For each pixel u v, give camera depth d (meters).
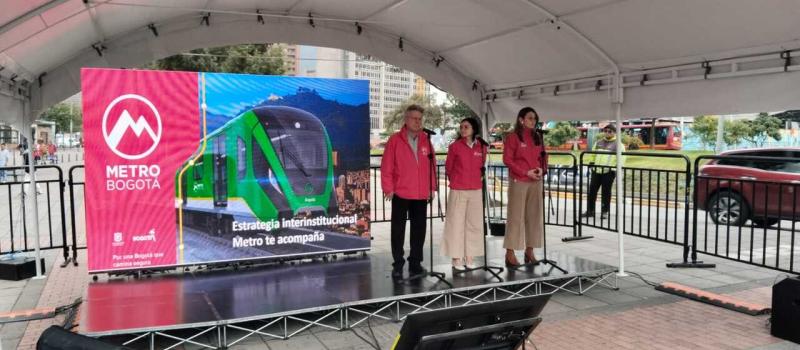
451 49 8.28
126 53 7.01
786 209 9.59
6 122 6.20
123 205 5.63
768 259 7.67
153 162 5.71
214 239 5.98
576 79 7.29
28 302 5.73
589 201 9.75
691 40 5.77
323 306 4.64
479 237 5.92
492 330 2.59
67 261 7.29
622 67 6.66
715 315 5.16
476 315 2.60
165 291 5.10
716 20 5.31
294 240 6.34
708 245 8.73
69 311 5.20
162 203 5.76
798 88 5.20
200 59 18.66
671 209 13.09
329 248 6.53
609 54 6.61
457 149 5.81
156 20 6.99
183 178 5.83
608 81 6.80
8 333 4.76
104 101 5.53
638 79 6.53
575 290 6.03
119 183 5.61
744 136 22.27
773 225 10.59
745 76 5.57
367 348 4.38
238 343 4.48
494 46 7.67
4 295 5.97
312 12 7.63
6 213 12.73
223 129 5.98
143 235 5.70
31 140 6.69
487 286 5.35
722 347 4.35
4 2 4.21
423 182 5.60
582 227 10.48
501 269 5.82
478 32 7.39
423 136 5.64
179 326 4.16
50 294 6.02
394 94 42.50
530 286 6.01
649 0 5.39
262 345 4.44
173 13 6.90
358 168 6.66
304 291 5.10
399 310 5.21
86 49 6.84
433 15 7.15
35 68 6.37
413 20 7.45
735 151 10.42
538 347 4.36
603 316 5.14
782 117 23.78
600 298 5.76
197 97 5.87
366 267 6.11
